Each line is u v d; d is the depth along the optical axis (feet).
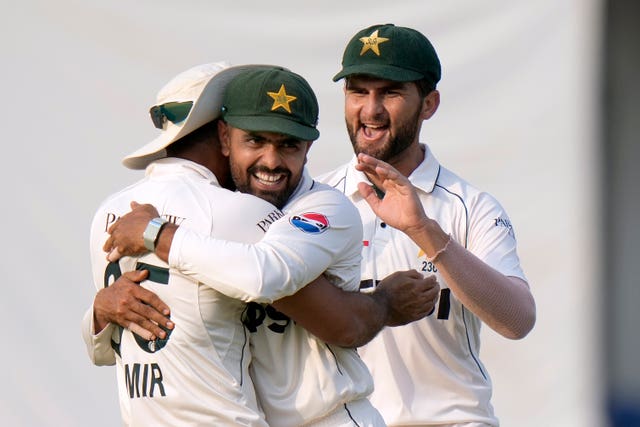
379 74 38.06
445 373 38.93
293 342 31.68
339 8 51.08
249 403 30.83
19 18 50.60
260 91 30.94
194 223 30.60
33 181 50.62
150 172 32.94
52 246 50.60
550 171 50.62
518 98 50.49
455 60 50.57
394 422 38.75
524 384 51.31
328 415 31.73
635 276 58.75
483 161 50.75
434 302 33.53
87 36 50.75
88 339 32.55
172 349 30.35
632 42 56.80
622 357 59.98
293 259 29.89
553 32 50.21
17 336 50.24
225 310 30.63
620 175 57.62
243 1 51.13
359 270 32.86
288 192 31.83
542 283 51.13
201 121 32.22
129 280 30.91
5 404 50.08
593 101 51.90
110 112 50.88
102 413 50.60
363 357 39.24
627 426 59.00
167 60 50.96
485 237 38.78
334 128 51.52
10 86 50.65
